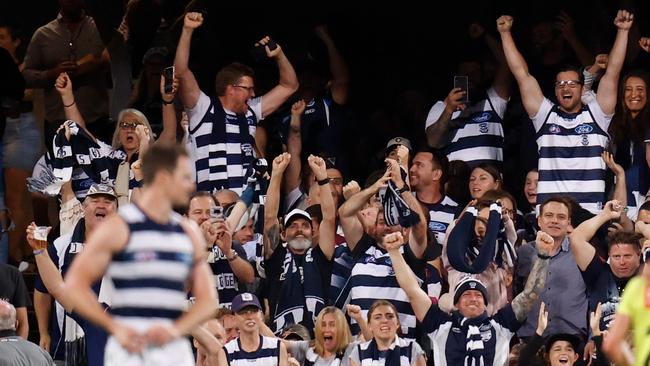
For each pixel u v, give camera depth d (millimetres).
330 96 56969
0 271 43594
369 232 45969
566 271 44656
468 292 42281
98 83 55688
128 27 56281
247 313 42125
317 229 48156
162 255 27703
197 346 42438
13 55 59000
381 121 56594
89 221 44656
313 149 55219
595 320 42031
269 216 47469
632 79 50188
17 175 54312
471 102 53375
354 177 55688
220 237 45156
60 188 48344
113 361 28109
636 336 29547
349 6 58656
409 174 50188
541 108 50219
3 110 53562
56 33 55750
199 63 56812
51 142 53500
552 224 45000
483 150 52938
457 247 43719
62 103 54969
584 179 49781
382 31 58469
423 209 46188
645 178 49781
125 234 27562
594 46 56094
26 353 40219
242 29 58000
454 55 58031
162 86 49938
